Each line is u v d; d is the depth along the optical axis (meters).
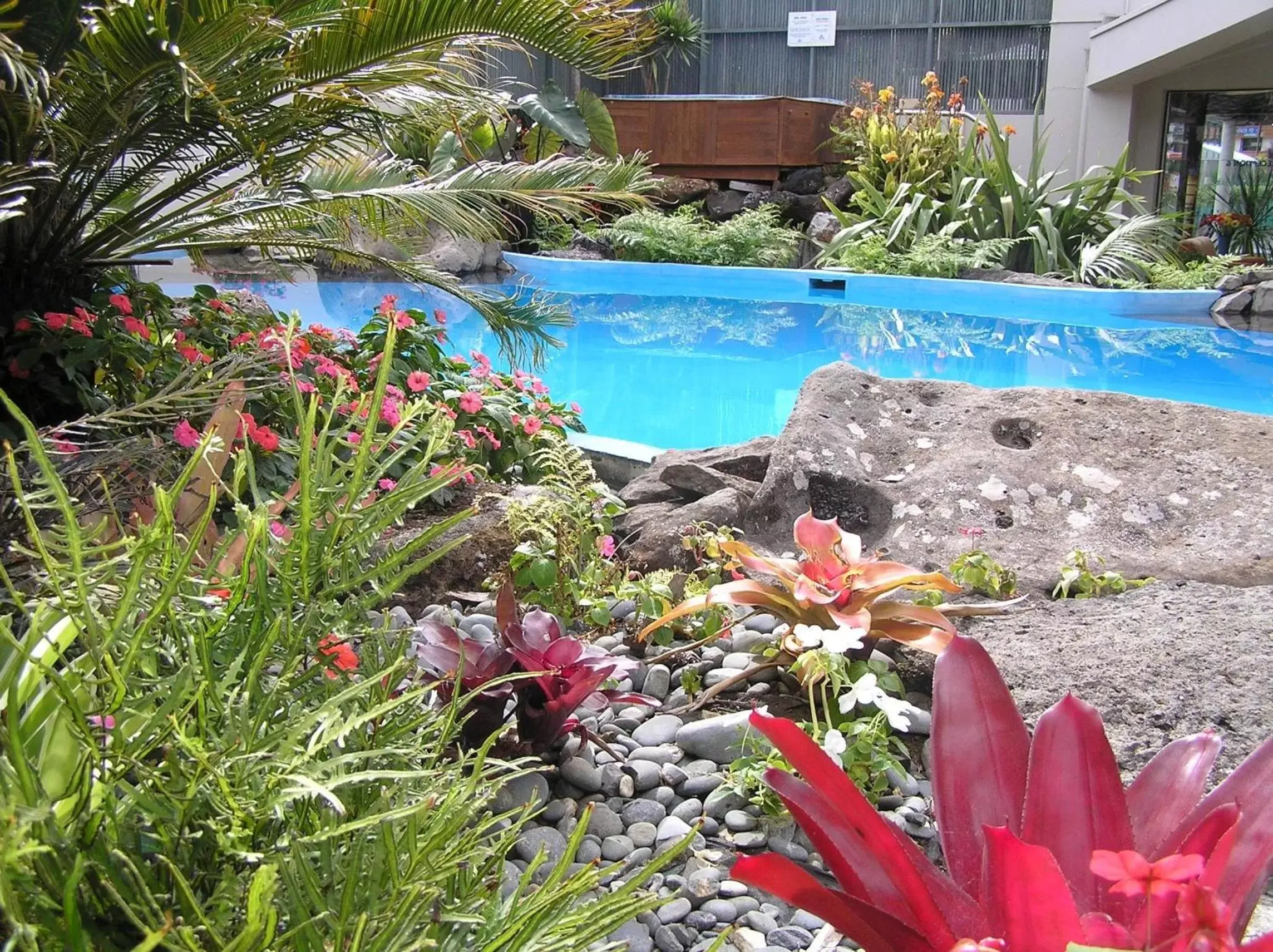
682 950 1.49
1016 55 13.06
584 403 6.36
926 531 2.96
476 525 2.83
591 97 10.62
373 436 0.79
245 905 0.63
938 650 2.12
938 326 8.78
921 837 1.75
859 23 13.92
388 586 0.79
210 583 0.77
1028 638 2.28
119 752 0.62
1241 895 0.96
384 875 0.70
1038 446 3.19
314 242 4.27
